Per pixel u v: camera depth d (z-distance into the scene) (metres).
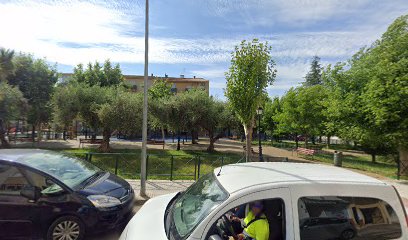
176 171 10.57
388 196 2.27
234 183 2.34
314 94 22.34
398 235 2.20
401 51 10.52
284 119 24.72
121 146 20.98
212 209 2.16
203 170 10.85
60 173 4.35
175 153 17.42
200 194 2.59
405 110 9.82
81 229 3.95
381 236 2.17
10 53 14.69
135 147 20.31
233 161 11.73
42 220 3.86
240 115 10.86
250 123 10.90
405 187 8.56
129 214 4.49
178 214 2.56
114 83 32.06
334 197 2.20
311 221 2.12
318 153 21.22
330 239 2.10
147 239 2.28
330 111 14.84
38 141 20.94
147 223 2.60
